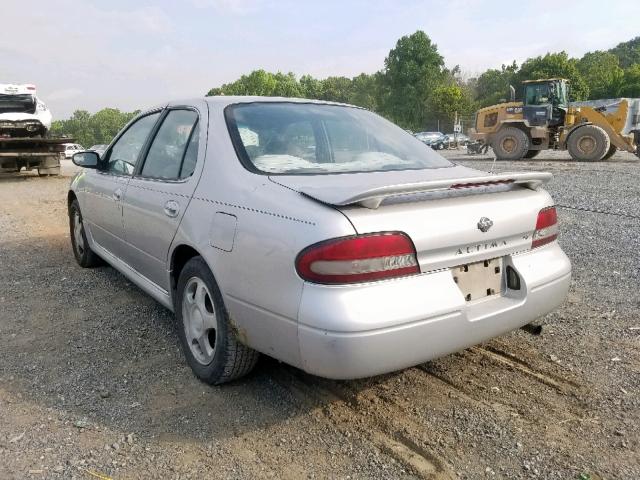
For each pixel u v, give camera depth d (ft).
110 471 7.98
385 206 8.05
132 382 10.57
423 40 241.35
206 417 9.32
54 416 9.40
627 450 8.34
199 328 10.46
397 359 7.83
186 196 10.57
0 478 7.80
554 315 13.64
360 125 12.09
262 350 8.79
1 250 21.31
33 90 54.19
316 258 7.64
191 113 11.89
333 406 9.63
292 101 12.14
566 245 20.77
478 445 8.50
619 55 393.91
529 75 236.43
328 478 7.82
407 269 7.97
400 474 7.88
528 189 10.04
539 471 7.89
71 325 13.43
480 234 8.73
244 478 7.82
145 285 12.96
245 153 10.09
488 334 8.90
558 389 10.12
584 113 63.67
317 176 9.58
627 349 11.70
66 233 24.80
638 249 19.84
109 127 497.46
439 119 227.81
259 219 8.63
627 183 39.17
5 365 11.31
